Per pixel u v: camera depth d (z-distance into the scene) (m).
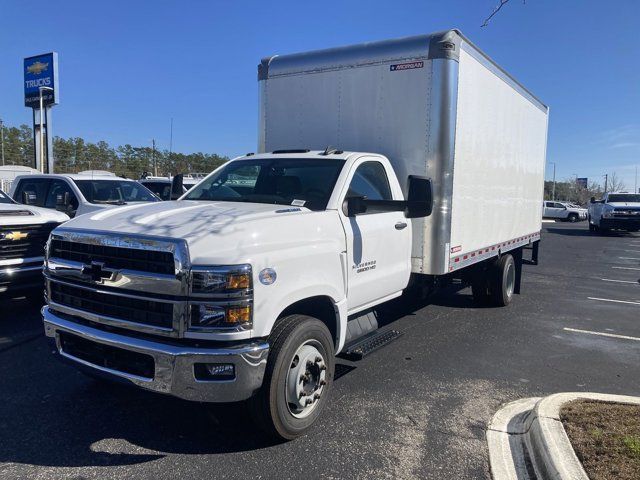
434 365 5.97
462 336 7.26
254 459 3.78
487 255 7.79
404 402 4.86
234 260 3.47
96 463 3.69
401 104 5.99
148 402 4.73
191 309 3.42
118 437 4.07
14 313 7.72
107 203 10.17
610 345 6.96
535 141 10.23
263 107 7.07
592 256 18.53
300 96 6.73
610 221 26.83
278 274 3.73
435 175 5.86
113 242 3.70
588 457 3.52
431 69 5.78
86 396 4.84
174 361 3.41
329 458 3.81
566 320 8.35
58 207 10.37
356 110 6.29
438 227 5.93
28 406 4.61
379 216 5.27
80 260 3.96
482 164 7.13
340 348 4.58
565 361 6.23
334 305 4.43
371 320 5.36
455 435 4.22
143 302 3.60
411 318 8.29
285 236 3.94
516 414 4.63
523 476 3.64
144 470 3.61
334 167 5.03
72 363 4.00
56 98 31.97
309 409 4.10
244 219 3.83
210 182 5.55
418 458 3.85
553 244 23.06
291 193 4.91
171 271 3.48
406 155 6.00
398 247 5.57
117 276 3.67
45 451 3.84
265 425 3.85
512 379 5.57
